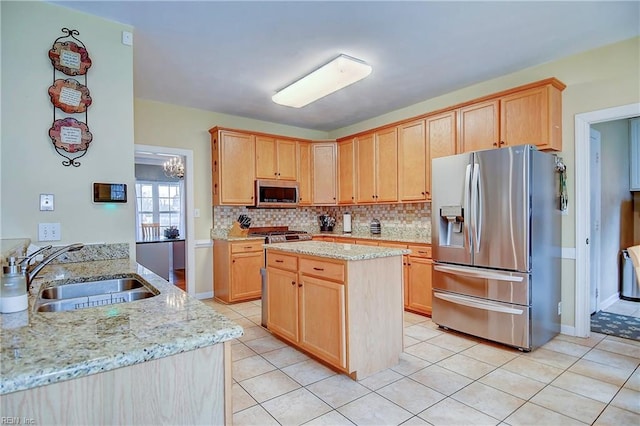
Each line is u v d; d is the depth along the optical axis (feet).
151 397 2.86
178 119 14.06
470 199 9.71
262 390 7.11
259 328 10.97
